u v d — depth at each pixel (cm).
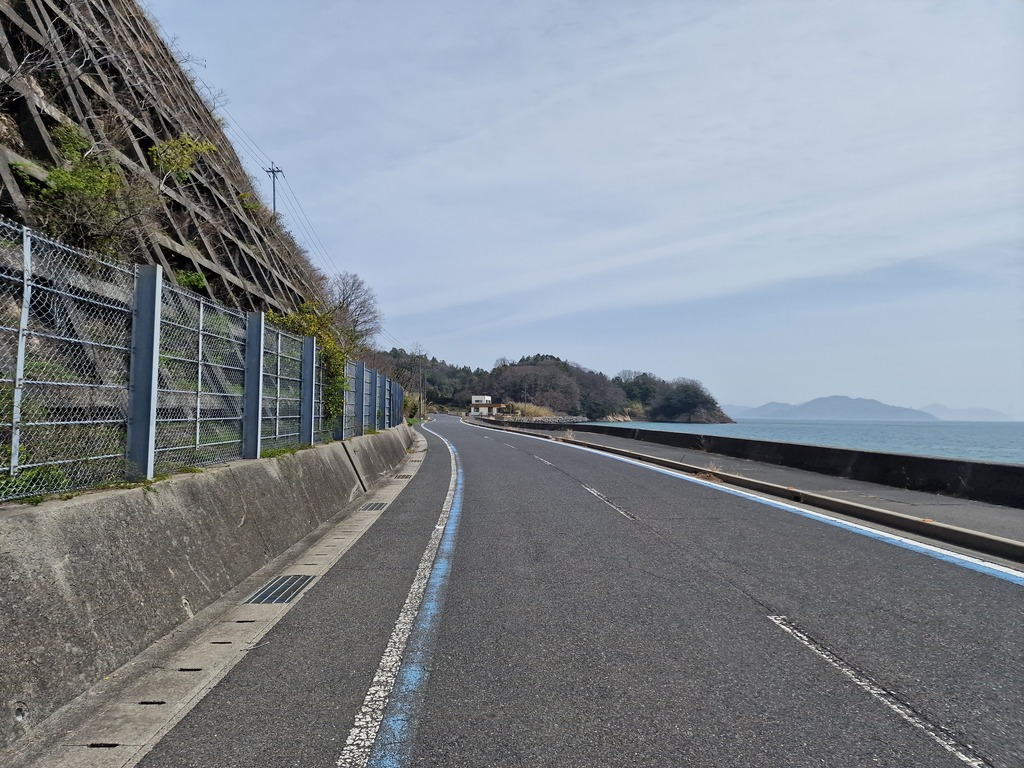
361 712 352
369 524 923
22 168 826
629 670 407
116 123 1273
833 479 1360
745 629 481
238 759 304
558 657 429
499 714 349
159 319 575
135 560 469
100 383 516
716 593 570
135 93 1496
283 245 2634
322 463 1081
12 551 361
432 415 12938
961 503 1009
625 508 1030
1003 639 460
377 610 530
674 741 320
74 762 300
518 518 947
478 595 569
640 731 330
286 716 347
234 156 2459
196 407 701
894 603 540
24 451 447
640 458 2006
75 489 492
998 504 991
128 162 1162
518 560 693
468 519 943
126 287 555
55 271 469
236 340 817
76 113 1084
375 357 5103
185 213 1477
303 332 1619
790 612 518
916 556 705
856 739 322
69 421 472
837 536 809
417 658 429
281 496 818
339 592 582
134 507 498
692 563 676
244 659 428
